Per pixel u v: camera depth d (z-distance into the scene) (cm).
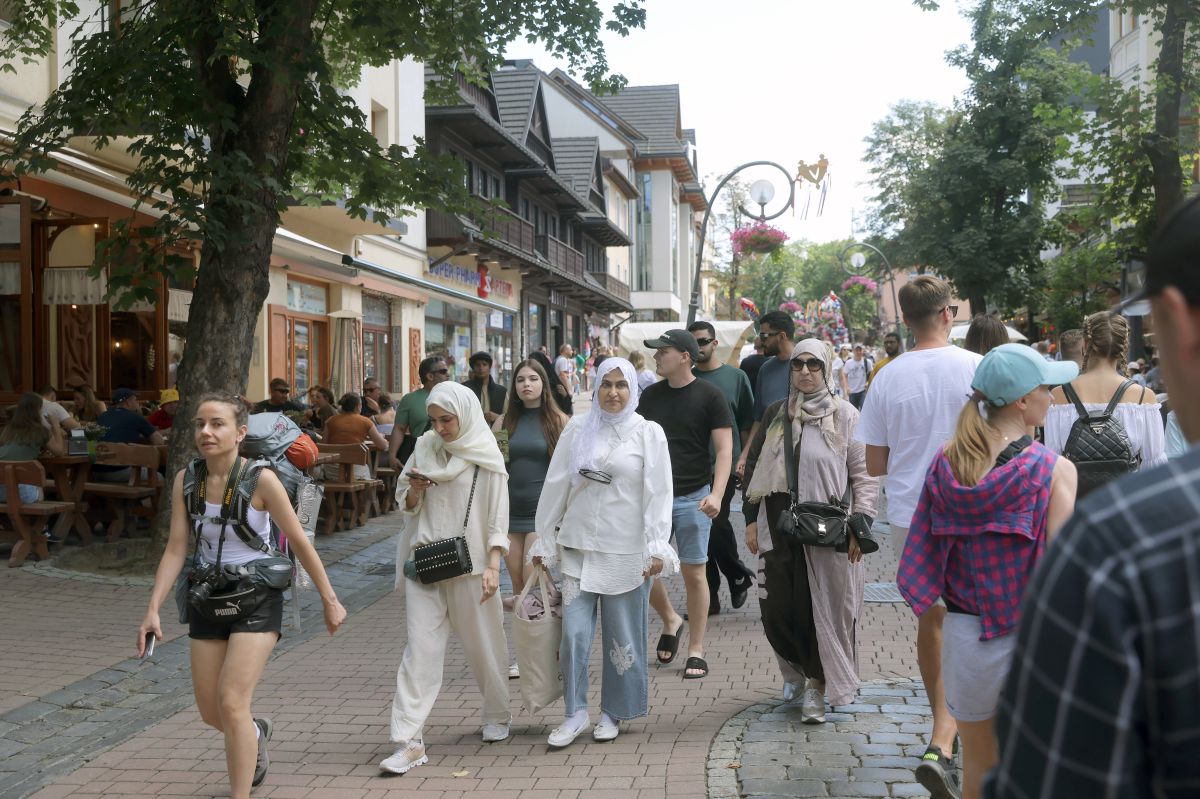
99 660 718
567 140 5259
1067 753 122
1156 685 119
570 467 567
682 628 818
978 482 342
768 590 574
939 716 471
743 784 472
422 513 555
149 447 1149
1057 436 569
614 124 6819
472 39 1276
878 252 4128
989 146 3769
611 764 516
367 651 779
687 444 696
